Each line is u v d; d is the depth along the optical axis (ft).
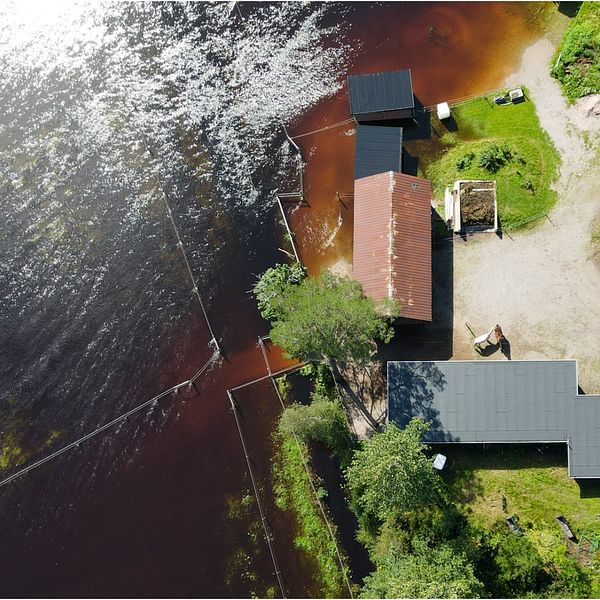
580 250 125.29
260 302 131.64
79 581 126.11
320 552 121.70
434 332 125.59
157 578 124.77
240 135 143.02
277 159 140.36
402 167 134.92
